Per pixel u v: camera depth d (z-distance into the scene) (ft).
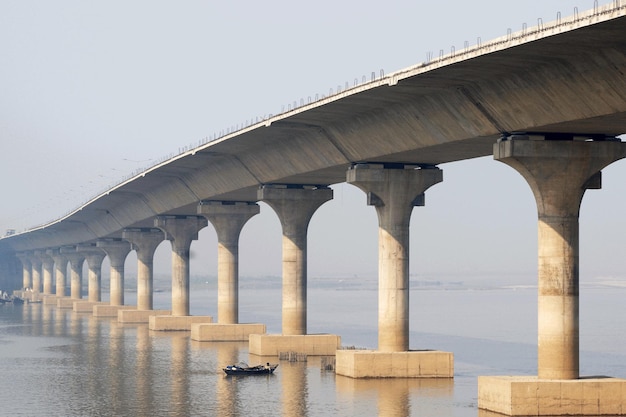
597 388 207.82
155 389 269.44
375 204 275.59
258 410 230.89
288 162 311.27
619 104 175.94
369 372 277.03
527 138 208.64
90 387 276.21
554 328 211.61
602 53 169.48
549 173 209.87
